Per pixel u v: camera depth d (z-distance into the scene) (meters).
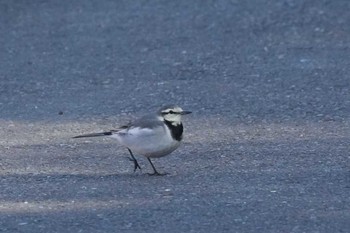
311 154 12.90
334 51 18.72
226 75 17.55
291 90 16.41
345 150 13.05
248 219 10.38
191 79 17.39
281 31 20.17
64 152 13.38
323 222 10.21
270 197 11.11
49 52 19.58
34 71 18.27
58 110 15.76
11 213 10.81
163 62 18.53
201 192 11.38
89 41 20.22
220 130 14.26
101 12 22.30
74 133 14.42
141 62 18.58
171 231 10.09
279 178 11.88
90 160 12.96
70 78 17.73
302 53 18.67
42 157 13.20
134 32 20.67
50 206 11.03
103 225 10.33
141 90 16.80
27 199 11.34
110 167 12.61
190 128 14.40
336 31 19.98
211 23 20.95
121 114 15.43
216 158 12.84
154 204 10.97
